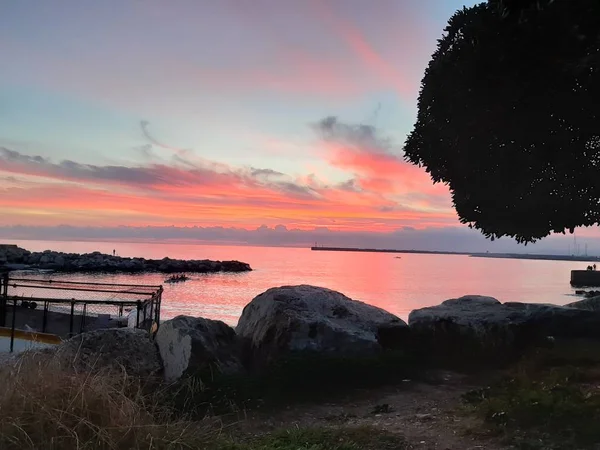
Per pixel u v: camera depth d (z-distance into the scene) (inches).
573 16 247.3
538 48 247.0
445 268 5339.6
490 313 419.5
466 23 279.9
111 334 325.1
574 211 316.5
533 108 263.6
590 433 207.6
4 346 411.2
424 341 396.2
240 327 390.3
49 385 175.6
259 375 319.6
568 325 422.0
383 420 262.4
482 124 275.6
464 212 344.2
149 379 267.9
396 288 2347.4
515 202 318.7
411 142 333.7
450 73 274.4
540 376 319.9
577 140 280.5
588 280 3051.2
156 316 537.0
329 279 2994.6
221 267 3759.8
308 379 316.5
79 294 1250.0
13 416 161.3
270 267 4503.0
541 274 4488.2
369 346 356.5
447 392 317.1
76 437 158.4
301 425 259.1
